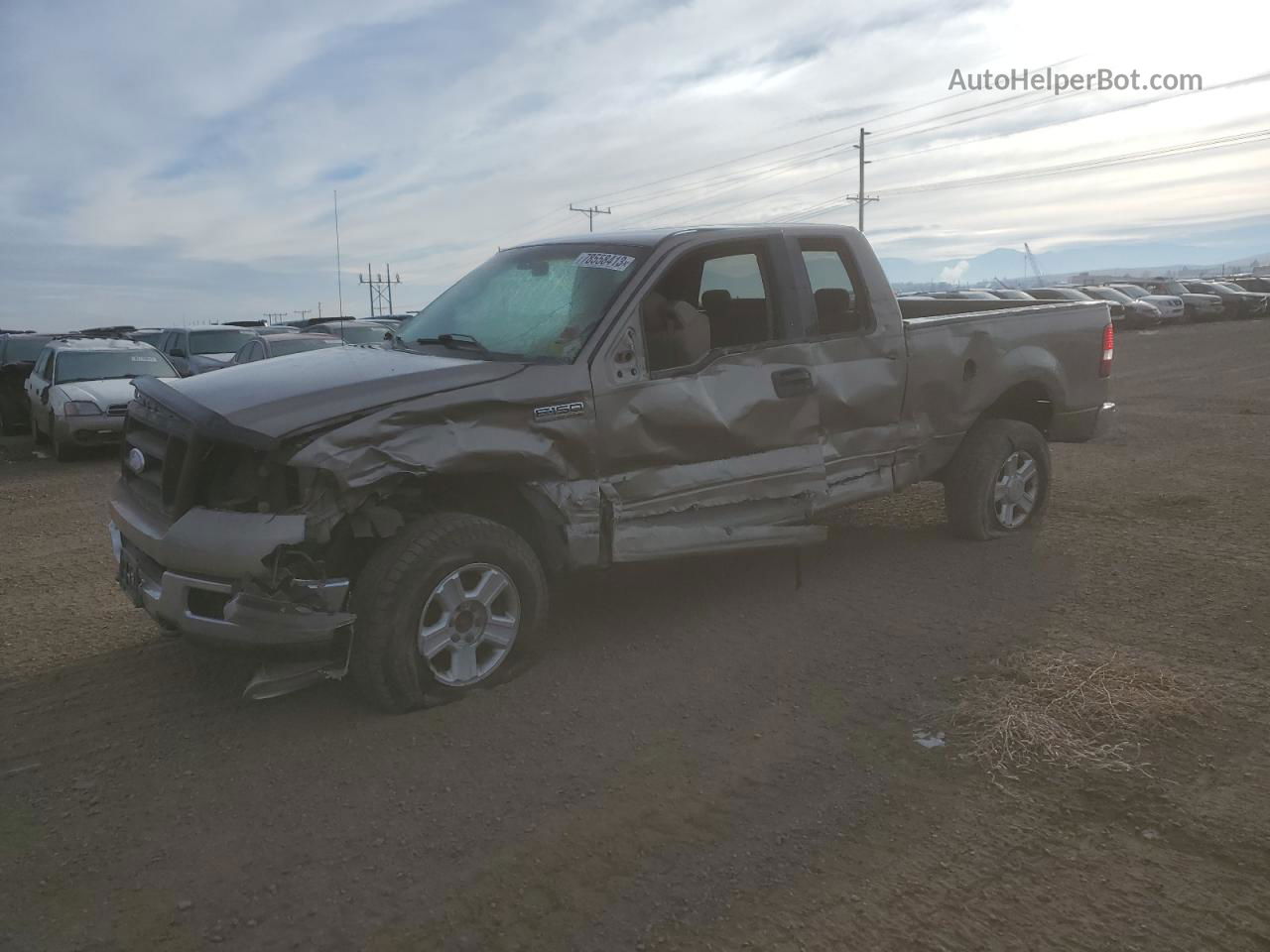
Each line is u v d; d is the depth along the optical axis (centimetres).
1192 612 482
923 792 321
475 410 387
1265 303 3753
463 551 382
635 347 437
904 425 554
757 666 430
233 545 351
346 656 369
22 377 1577
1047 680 399
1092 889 269
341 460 351
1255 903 261
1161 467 870
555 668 430
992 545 612
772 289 496
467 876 281
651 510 446
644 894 271
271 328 1928
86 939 256
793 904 265
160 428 399
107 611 542
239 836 304
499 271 516
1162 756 340
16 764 355
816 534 508
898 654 439
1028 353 613
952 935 251
